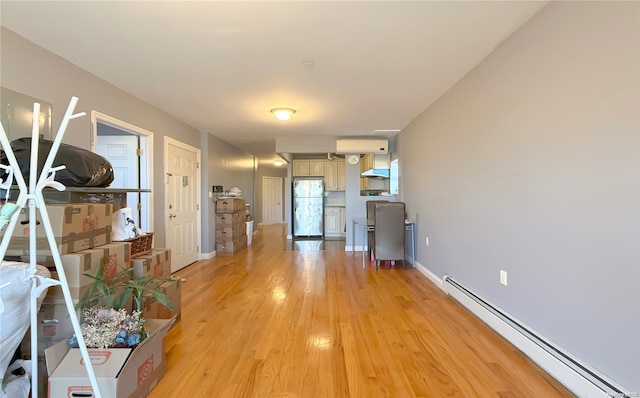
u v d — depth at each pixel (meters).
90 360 1.45
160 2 1.89
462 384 1.85
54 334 1.73
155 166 4.07
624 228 1.47
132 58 2.64
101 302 1.91
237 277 4.29
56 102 2.56
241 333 2.54
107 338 1.64
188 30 2.21
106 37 2.29
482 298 2.75
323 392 1.79
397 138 5.99
